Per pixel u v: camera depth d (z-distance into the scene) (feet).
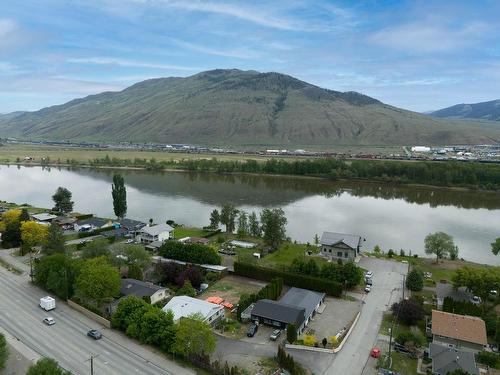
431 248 380.58
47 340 223.51
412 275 308.60
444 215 597.93
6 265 342.23
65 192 554.46
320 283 300.61
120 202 499.10
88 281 255.09
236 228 492.54
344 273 309.01
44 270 288.71
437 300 281.54
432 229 516.73
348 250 375.25
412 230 510.58
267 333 241.14
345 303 286.46
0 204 590.96
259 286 313.94
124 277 310.45
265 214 431.02
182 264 331.77
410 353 220.23
